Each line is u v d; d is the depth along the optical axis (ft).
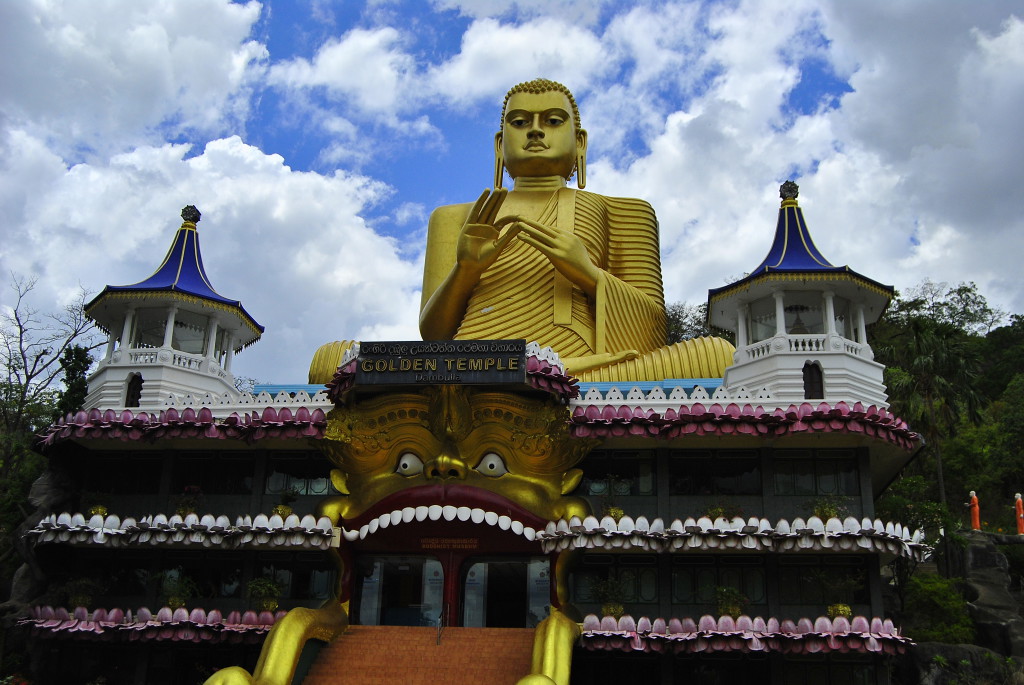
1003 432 176.65
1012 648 104.53
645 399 91.56
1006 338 233.96
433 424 88.43
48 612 89.92
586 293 112.88
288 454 96.63
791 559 87.56
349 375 87.35
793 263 100.83
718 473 90.99
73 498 98.07
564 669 70.79
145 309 112.37
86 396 114.32
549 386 85.81
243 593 92.53
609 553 89.45
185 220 117.60
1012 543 128.26
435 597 91.50
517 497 88.43
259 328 118.32
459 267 111.04
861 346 99.45
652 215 128.26
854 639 79.87
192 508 93.09
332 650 79.25
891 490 134.21
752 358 99.86
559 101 128.36
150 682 91.56
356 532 89.10
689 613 86.53
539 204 124.36
